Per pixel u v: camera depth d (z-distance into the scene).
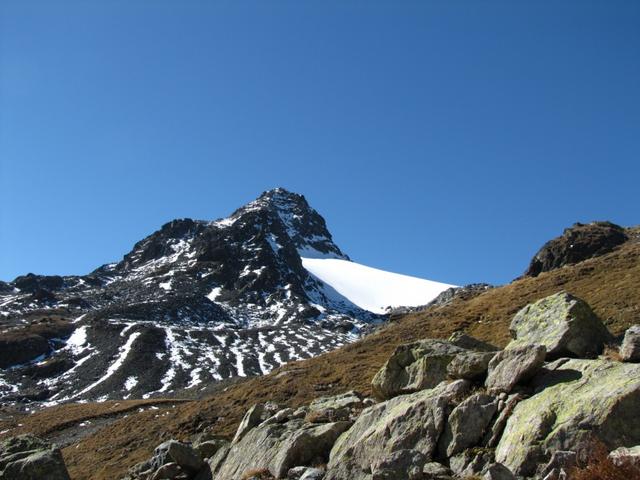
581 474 13.41
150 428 64.31
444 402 19.50
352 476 18.17
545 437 15.82
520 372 18.84
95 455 61.41
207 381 159.62
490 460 16.75
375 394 25.34
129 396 149.88
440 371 22.83
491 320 63.72
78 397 154.62
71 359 189.38
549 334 21.48
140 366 176.12
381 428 19.97
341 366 62.84
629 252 72.31
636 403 15.12
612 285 56.12
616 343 20.97
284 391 59.12
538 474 15.01
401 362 24.89
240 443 26.31
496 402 18.64
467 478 16.06
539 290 67.81
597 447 14.25
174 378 165.12
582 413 15.64
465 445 17.92
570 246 109.31
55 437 89.06
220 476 25.17
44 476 25.09
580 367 18.36
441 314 75.62
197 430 56.81
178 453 27.17
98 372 175.00
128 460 54.88
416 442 18.81
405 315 97.69
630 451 13.55
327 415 25.33
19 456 26.27
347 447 20.97
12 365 186.12
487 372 20.48
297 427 24.97
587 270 68.81
